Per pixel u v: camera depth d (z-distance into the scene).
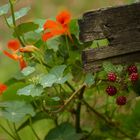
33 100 1.29
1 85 1.23
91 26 1.17
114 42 1.18
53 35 1.19
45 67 1.29
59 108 1.29
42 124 1.61
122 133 1.44
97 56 1.19
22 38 1.34
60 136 1.29
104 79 1.22
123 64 1.19
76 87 1.35
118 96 1.21
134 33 1.18
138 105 1.43
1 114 1.21
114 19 1.17
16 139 1.33
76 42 1.28
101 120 1.44
